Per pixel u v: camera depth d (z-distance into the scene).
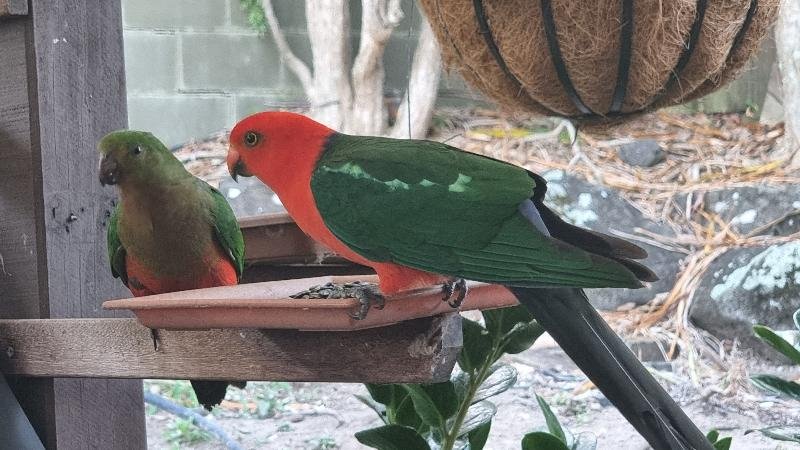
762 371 4.80
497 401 4.35
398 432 2.10
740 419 4.33
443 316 1.87
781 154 6.47
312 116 6.53
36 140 2.39
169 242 2.44
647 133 6.84
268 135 2.05
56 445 2.42
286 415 4.19
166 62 6.50
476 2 2.64
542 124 6.92
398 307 1.77
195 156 6.32
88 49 2.48
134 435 2.60
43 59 2.39
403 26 6.37
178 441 3.93
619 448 3.90
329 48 6.40
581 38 2.55
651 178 6.35
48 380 2.41
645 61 2.58
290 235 2.66
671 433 1.59
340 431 4.04
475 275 1.81
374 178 1.95
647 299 5.36
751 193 5.98
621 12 2.51
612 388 1.66
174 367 2.10
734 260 5.39
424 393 2.16
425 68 6.42
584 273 1.69
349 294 1.77
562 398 4.37
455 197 1.89
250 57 6.55
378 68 6.41
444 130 6.82
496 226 1.85
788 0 6.30
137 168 2.35
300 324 1.75
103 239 2.54
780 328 4.95
